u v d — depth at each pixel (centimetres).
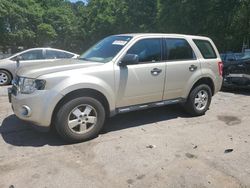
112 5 4125
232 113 683
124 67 513
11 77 1109
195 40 637
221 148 470
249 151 460
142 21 3319
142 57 541
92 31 4334
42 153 441
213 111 700
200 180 370
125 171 390
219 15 2036
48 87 445
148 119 619
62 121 461
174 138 510
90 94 490
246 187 354
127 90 520
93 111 490
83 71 472
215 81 666
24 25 3728
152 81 550
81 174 381
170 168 400
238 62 955
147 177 376
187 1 2069
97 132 499
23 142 482
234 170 396
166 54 576
